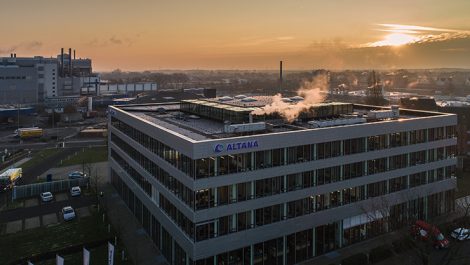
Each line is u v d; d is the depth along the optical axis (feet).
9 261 168.25
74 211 232.32
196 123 216.13
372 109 266.16
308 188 174.70
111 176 292.20
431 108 448.24
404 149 208.03
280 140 165.48
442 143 225.97
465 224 200.34
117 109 269.23
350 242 190.80
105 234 200.03
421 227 185.57
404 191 208.85
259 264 163.32
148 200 199.93
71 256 175.22
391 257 174.40
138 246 188.65
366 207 194.59
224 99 274.77
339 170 184.44
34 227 209.26
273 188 165.17
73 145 449.89
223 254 154.10
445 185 228.43
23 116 621.31
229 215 154.81
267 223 164.45
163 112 263.90
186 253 154.10
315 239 178.81
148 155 198.70
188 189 151.12
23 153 401.90
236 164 155.74
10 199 256.93
